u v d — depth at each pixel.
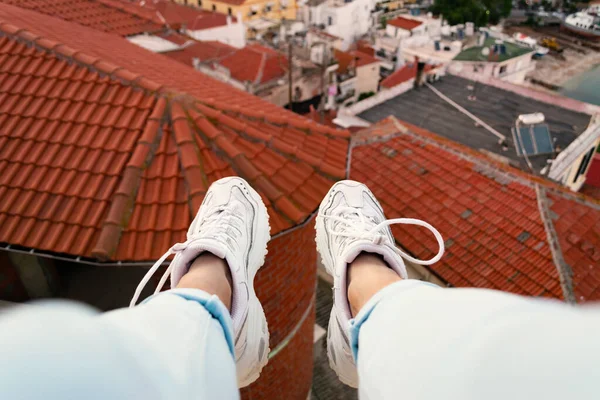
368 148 11.83
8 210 3.88
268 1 46.31
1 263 4.99
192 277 1.90
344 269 2.07
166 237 3.81
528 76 29.78
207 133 4.43
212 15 35.06
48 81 4.74
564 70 30.25
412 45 36.34
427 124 19.78
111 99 4.60
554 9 40.19
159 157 4.25
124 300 5.75
